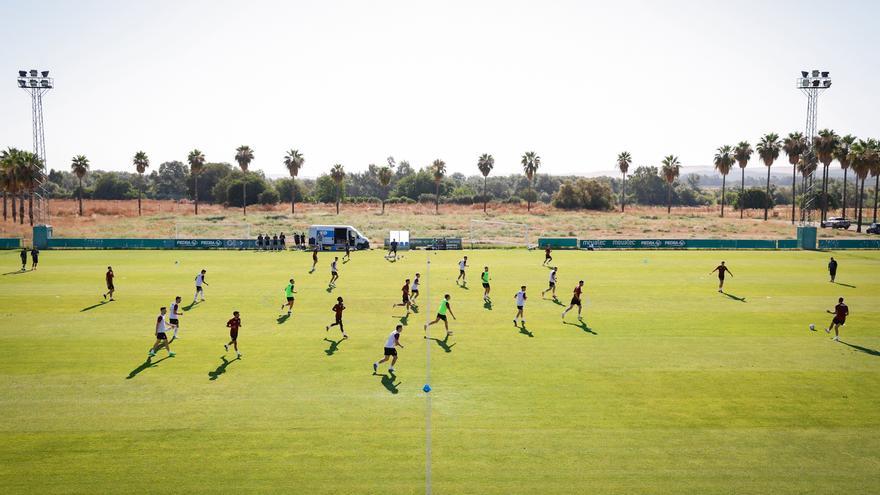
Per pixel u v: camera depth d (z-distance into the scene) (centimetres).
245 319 2944
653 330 2747
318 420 1700
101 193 16275
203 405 1809
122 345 2458
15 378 2044
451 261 5359
